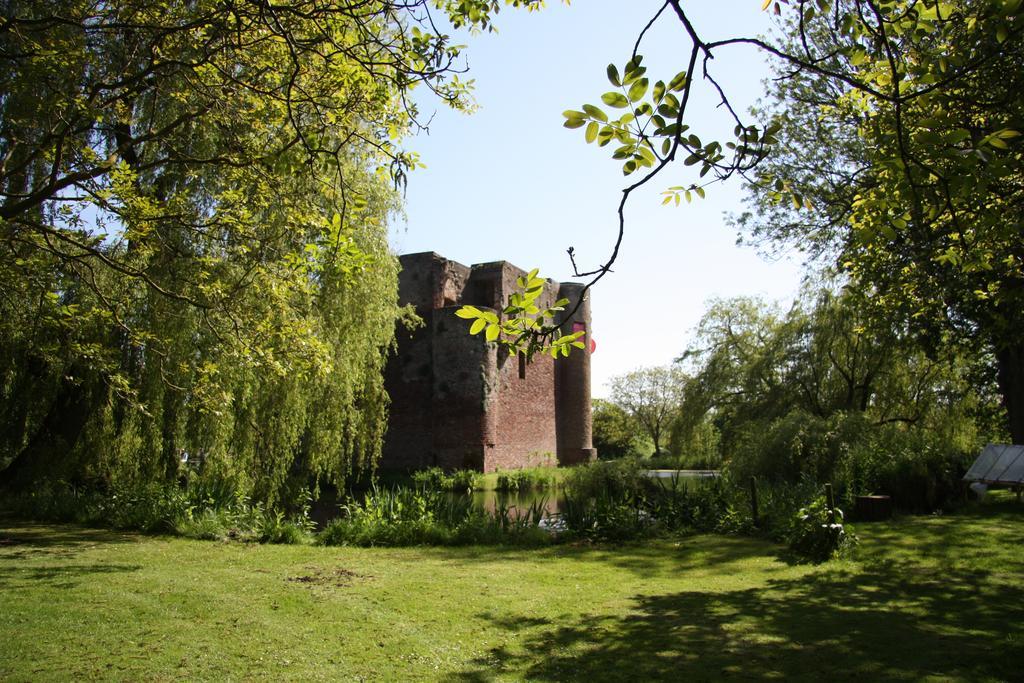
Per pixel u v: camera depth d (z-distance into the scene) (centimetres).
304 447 1452
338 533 1200
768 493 1344
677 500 1405
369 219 966
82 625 643
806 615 683
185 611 699
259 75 713
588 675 527
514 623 677
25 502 1384
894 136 583
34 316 1075
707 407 2327
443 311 3272
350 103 666
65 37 689
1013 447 1458
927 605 703
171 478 1341
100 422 1354
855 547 991
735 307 2383
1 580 818
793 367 2133
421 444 3275
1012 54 614
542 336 318
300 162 585
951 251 691
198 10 698
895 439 1559
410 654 577
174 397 1233
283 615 692
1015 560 904
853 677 505
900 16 429
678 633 634
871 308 1085
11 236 646
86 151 693
